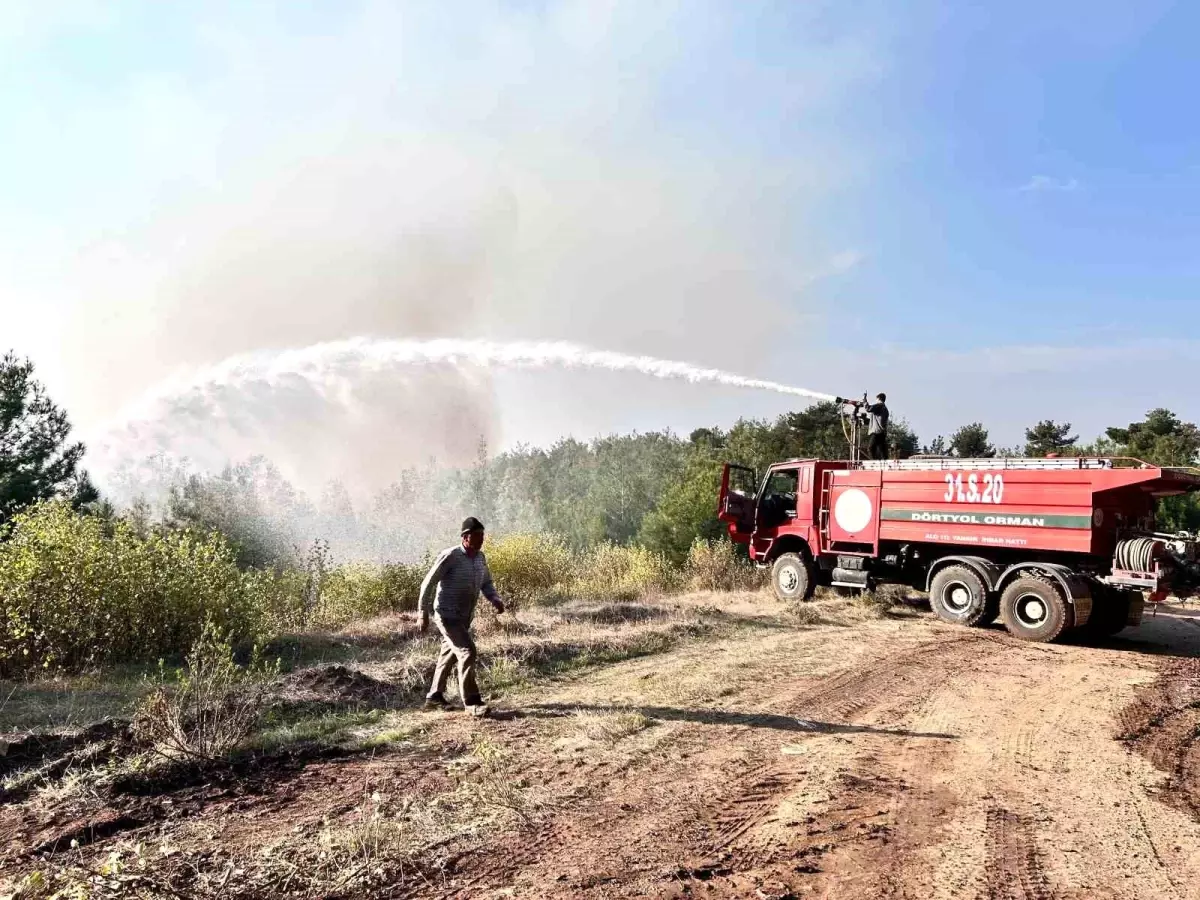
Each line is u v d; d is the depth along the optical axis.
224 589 9.70
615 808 4.91
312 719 6.79
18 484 18.31
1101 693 8.24
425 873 4.04
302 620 12.41
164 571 9.30
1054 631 11.17
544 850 4.31
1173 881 4.04
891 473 13.65
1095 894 3.89
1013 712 7.41
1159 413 32.22
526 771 5.55
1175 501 20.25
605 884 3.93
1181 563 10.87
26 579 8.30
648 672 8.77
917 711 7.37
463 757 5.82
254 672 8.16
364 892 3.82
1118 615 11.98
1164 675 9.22
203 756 5.64
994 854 4.32
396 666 8.55
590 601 13.97
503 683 8.09
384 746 6.08
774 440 31.84
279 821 4.64
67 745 5.75
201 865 4.05
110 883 3.64
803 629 11.89
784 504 16.11
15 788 5.05
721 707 7.35
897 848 4.39
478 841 4.41
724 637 11.11
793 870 4.10
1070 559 11.84
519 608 12.70
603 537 39.91
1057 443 32.06
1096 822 4.81
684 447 44.69
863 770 5.67
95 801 4.89
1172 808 5.08
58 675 7.99
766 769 5.66
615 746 6.11
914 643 10.85
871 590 14.38
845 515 14.32
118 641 8.75
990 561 12.54
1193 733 6.86
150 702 5.97
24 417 19.44
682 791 5.20
